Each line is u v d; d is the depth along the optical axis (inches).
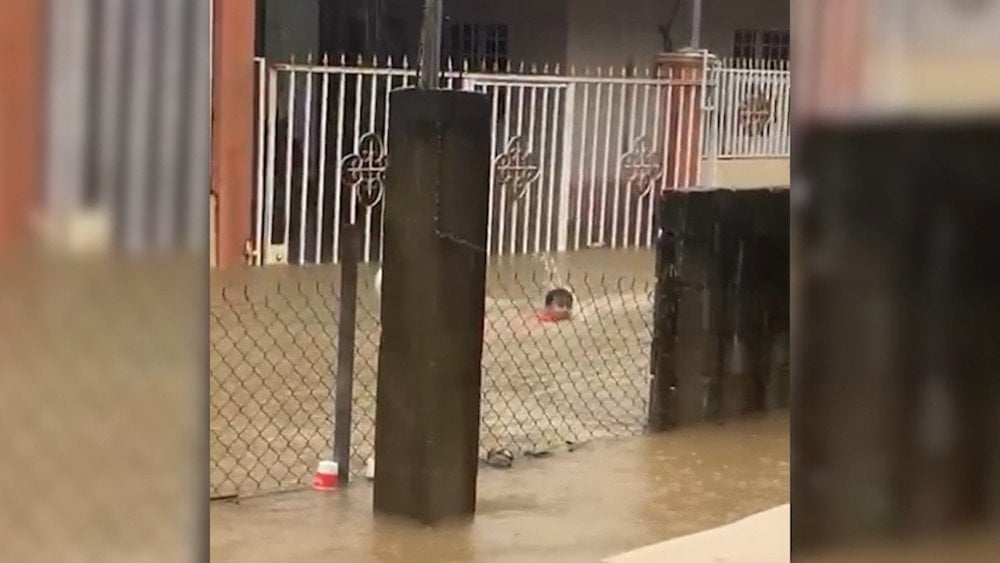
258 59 369.7
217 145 353.7
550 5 517.3
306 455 160.9
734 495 150.3
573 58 515.8
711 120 467.8
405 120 131.5
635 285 314.5
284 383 200.5
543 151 430.3
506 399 200.8
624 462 166.6
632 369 225.3
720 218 193.8
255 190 364.8
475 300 134.2
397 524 132.2
